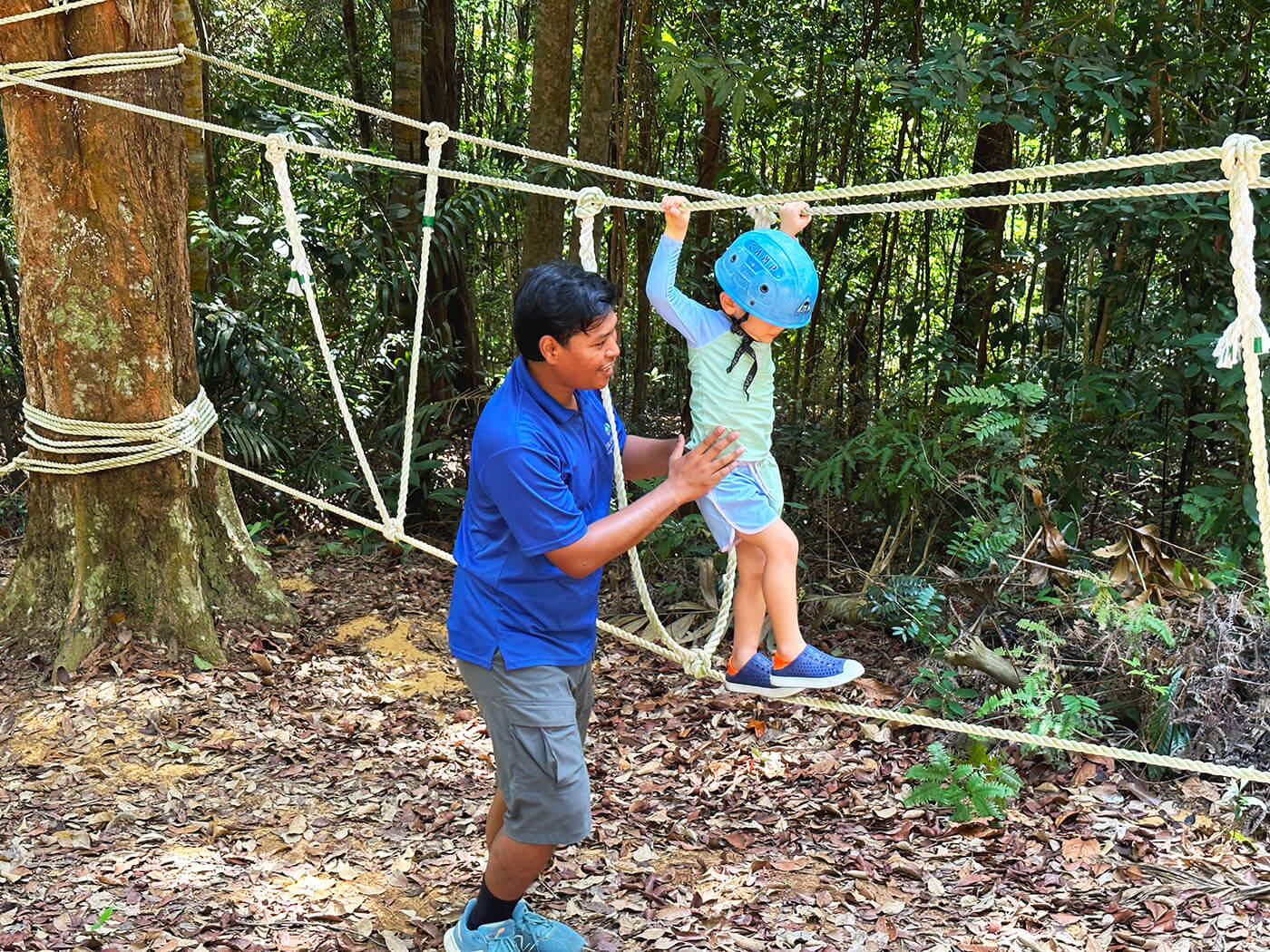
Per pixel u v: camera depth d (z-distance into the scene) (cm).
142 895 319
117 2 448
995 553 474
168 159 479
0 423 711
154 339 475
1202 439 570
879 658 500
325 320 788
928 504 561
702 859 347
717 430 241
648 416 925
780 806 379
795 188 877
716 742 429
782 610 260
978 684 441
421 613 563
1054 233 616
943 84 507
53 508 485
